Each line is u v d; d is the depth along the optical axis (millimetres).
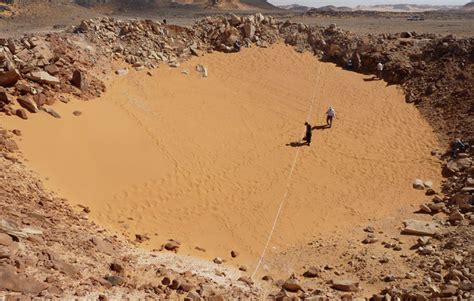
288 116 21109
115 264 8969
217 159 17234
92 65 20125
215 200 14891
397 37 26172
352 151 18719
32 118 14719
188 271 10023
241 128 19672
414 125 20438
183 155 16750
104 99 18375
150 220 13117
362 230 13641
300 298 9664
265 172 17016
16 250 7594
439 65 23094
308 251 12555
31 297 6500
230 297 9008
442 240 12422
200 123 19219
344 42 26219
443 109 20703
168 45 24266
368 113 21484
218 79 23109
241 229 13664
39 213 9875
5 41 17578
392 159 18125
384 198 15672
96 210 12500
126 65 21719
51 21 51156
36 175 12195
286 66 25078
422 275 10672
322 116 21250
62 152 14031
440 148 18469
